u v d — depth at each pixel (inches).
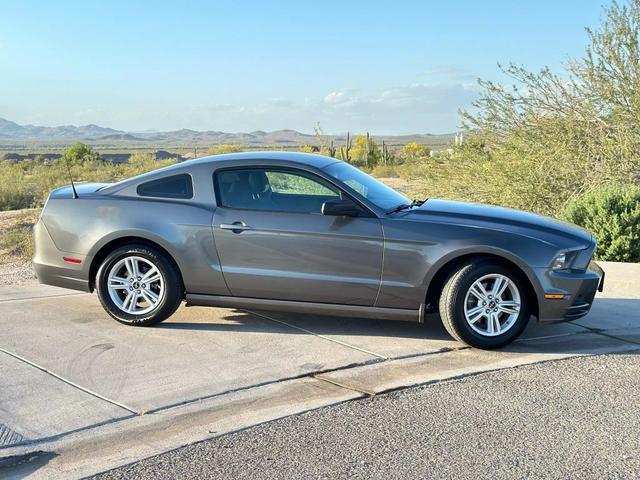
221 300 246.5
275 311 258.7
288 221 236.4
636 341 239.9
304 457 149.8
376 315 235.8
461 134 566.9
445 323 229.0
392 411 175.2
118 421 168.6
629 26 474.9
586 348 231.5
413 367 209.5
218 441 157.9
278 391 188.7
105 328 249.1
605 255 377.7
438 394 187.2
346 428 165.0
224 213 241.9
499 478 139.6
